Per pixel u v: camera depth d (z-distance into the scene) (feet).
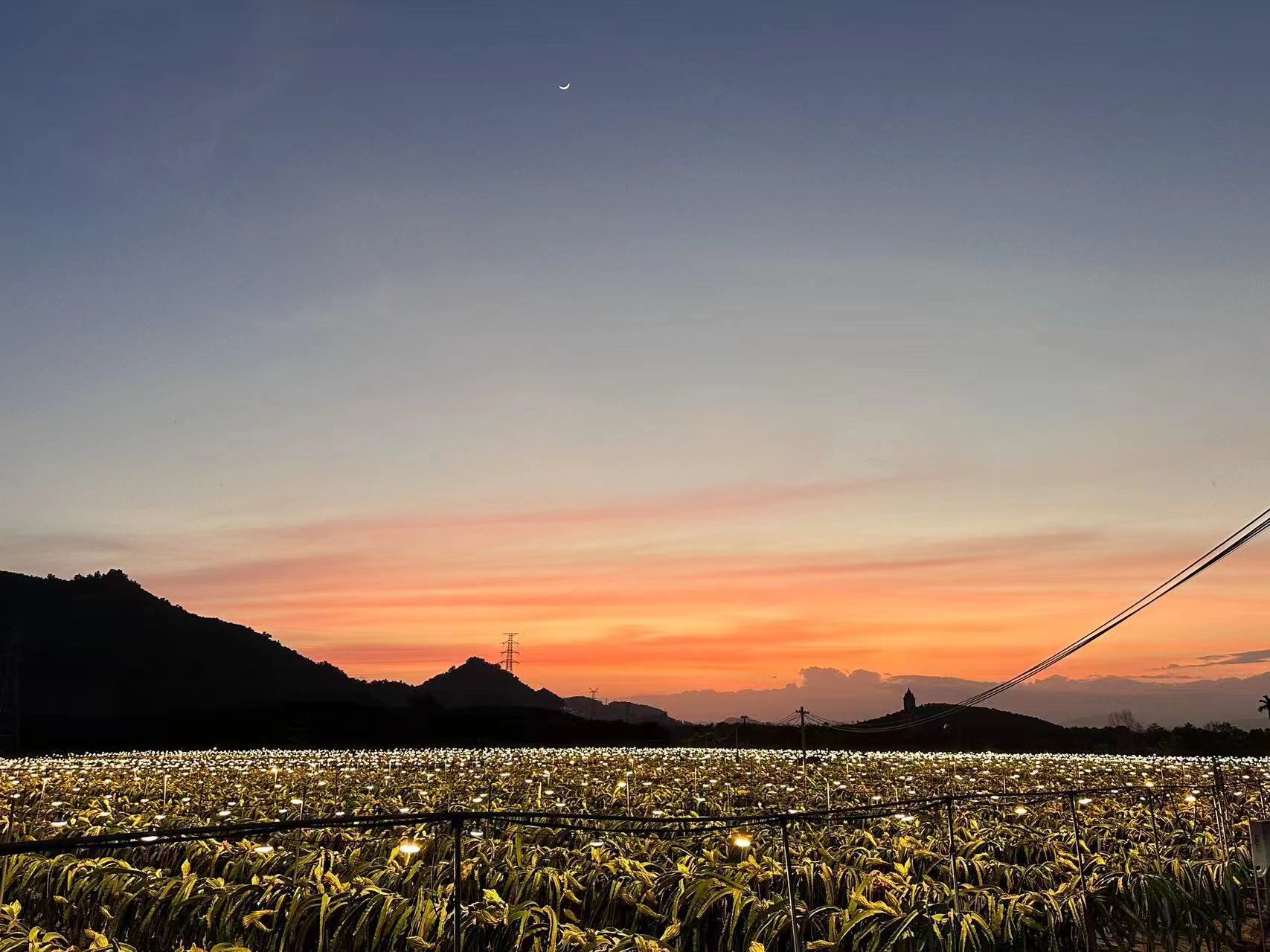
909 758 149.59
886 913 37.04
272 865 43.39
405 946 35.35
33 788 89.71
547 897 40.22
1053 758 143.74
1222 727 205.36
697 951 37.63
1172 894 41.96
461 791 88.58
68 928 39.73
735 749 188.96
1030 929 37.78
